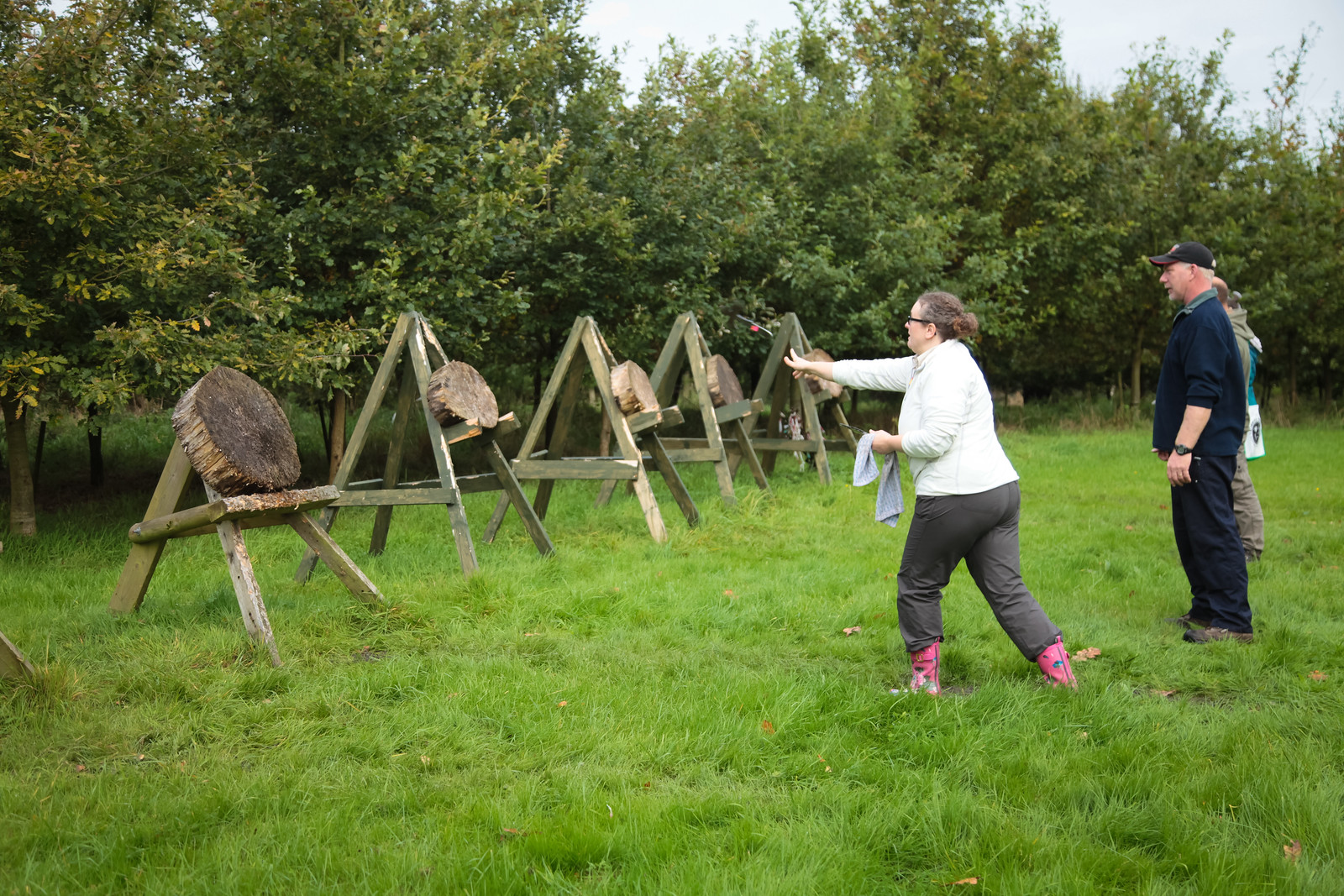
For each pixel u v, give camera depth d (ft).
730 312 42.32
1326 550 22.50
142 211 23.24
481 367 41.75
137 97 24.50
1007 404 98.43
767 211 40.65
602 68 40.14
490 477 21.70
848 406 77.15
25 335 22.06
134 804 9.29
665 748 10.74
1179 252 15.47
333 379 27.30
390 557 21.45
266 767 10.25
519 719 11.53
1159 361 80.38
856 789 9.95
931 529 12.31
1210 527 15.14
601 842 8.51
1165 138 67.00
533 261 36.22
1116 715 11.59
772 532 24.73
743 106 48.03
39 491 33.06
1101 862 8.33
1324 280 65.98
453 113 31.07
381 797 9.55
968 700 12.14
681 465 37.91
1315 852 8.50
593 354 24.29
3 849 8.39
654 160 39.01
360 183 29.14
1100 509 29.22
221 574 20.35
